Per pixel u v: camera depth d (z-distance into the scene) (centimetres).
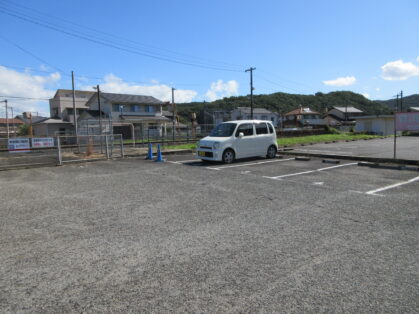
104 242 322
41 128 3856
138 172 834
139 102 3825
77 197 536
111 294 221
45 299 216
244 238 328
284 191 557
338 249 296
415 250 292
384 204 456
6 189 624
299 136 2798
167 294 221
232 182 655
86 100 4650
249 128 1052
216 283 235
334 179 672
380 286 228
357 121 3962
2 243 323
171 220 395
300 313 196
